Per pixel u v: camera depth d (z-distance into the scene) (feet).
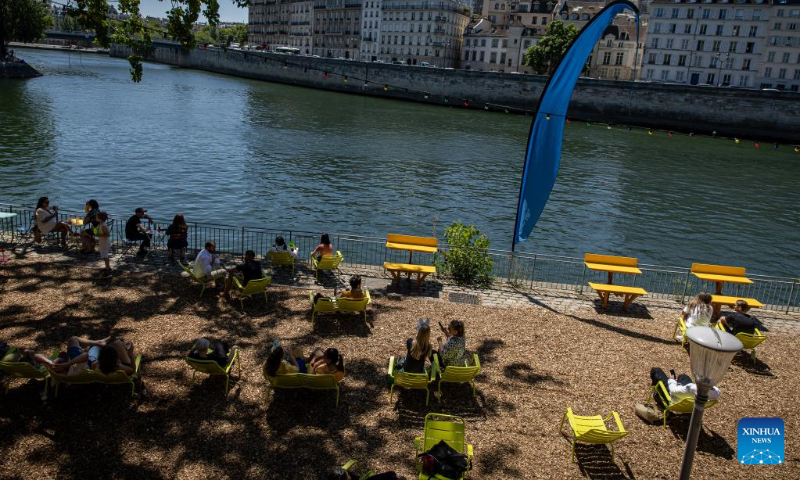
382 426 30.32
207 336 38.34
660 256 92.48
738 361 40.16
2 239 56.49
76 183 108.68
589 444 29.91
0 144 135.95
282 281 49.44
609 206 122.11
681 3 338.54
